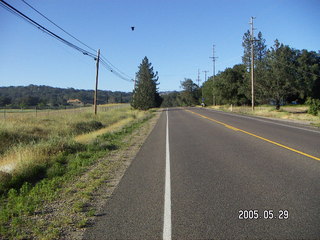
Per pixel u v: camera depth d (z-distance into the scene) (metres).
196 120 26.86
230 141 12.55
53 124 20.73
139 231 4.14
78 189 6.41
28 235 4.19
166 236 3.94
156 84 87.62
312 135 13.68
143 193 5.88
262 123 21.25
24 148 10.73
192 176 7.03
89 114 31.61
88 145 12.27
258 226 4.09
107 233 4.14
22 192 6.30
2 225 4.57
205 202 5.16
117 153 11.11
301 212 4.51
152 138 15.40
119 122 29.09
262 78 39.12
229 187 5.96
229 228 4.07
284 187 5.79
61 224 4.53
